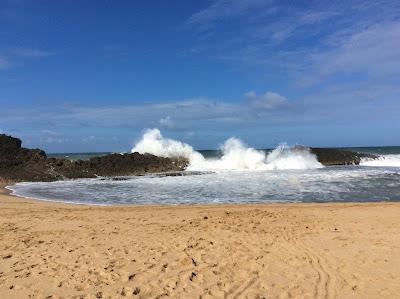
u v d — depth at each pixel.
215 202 13.95
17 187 18.78
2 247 8.01
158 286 5.89
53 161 23.39
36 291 5.76
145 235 8.85
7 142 23.95
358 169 24.59
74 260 7.09
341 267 6.59
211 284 5.96
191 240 8.31
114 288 5.83
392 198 14.24
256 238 8.43
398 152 53.28
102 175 23.19
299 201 13.83
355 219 10.20
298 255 7.23
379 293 5.59
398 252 7.23
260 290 5.75
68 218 10.97
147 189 17.42
